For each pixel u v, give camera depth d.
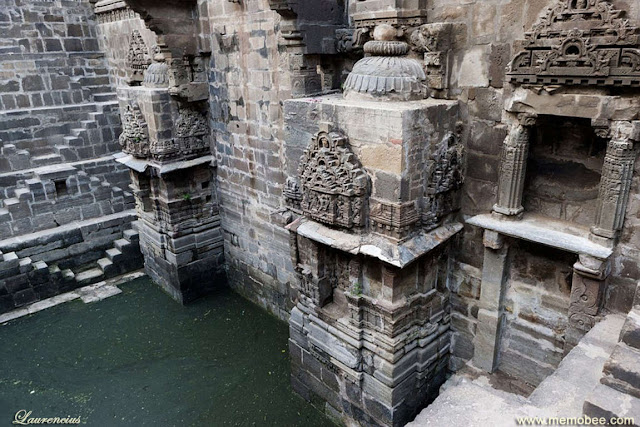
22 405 6.47
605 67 3.39
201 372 6.96
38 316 8.66
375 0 4.97
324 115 4.79
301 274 5.77
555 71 3.68
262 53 6.51
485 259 4.76
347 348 5.36
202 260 8.88
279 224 7.29
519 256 4.66
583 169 4.12
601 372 3.30
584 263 3.89
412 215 4.52
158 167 7.91
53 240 9.47
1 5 9.77
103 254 10.23
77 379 6.95
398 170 4.25
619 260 3.87
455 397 3.23
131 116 8.12
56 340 7.91
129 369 7.11
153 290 9.46
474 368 5.23
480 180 4.75
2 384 6.89
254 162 7.43
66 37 10.79
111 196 10.38
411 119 4.16
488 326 4.94
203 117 8.21
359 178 4.51
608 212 3.72
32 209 9.34
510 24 4.06
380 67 4.64
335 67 6.03
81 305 8.98
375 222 4.65
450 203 4.86
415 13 4.66
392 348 4.89
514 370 5.03
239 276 8.88
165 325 8.18
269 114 6.76
